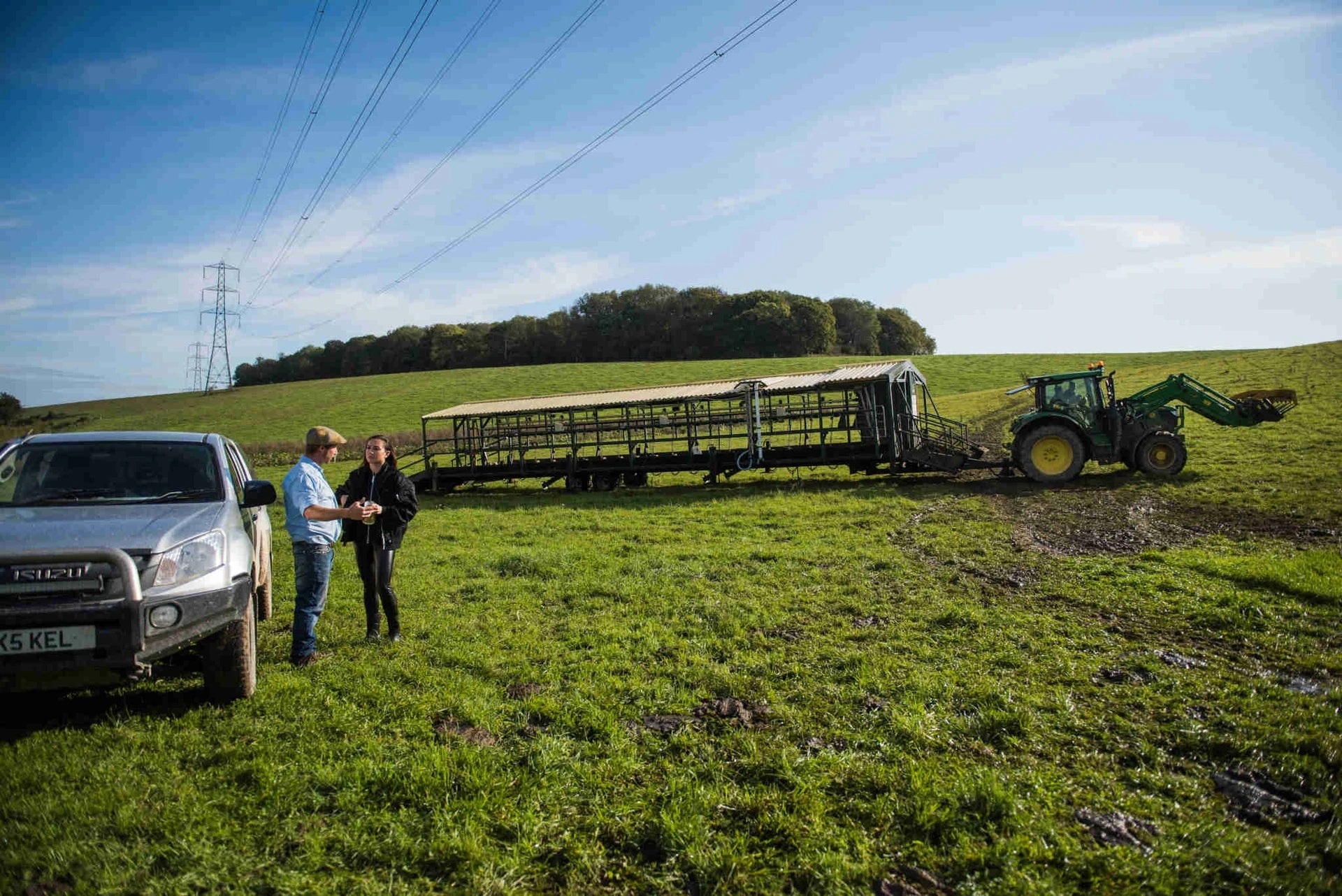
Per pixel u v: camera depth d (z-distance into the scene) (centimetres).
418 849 341
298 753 435
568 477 2159
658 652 633
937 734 450
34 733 462
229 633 511
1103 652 602
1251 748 427
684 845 343
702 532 1295
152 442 622
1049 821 355
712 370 6738
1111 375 1672
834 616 730
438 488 2355
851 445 1912
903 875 325
